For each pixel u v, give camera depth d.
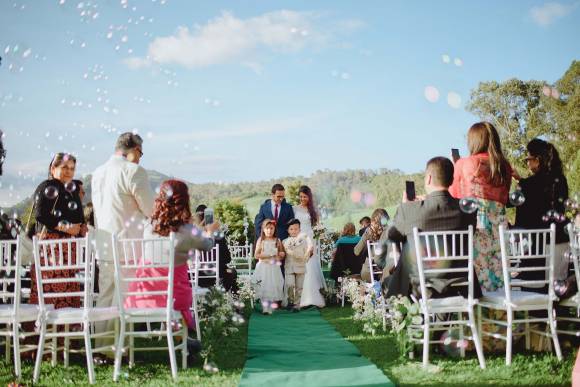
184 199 4.39
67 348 4.32
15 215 4.63
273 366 4.27
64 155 4.62
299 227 8.43
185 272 4.41
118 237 4.50
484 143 4.60
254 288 8.14
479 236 4.48
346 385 3.63
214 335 4.87
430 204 4.32
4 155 4.48
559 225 4.64
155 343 5.14
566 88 23.56
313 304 8.23
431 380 3.67
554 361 4.03
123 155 4.68
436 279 4.22
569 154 21.97
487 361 4.13
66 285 4.57
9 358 4.48
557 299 4.16
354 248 8.05
